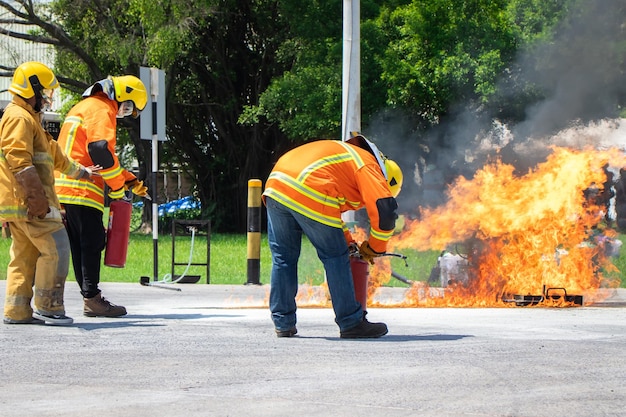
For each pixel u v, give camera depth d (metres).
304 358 7.21
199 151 45.41
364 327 8.48
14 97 9.12
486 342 8.19
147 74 15.35
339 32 36.84
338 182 8.45
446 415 5.29
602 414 5.36
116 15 39.41
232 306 12.38
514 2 32.69
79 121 10.29
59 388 6.03
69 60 42.72
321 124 35.00
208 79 44.81
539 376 6.46
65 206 10.35
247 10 43.28
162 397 5.75
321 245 8.45
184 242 30.33
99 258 10.47
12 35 39.94
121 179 10.33
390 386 6.09
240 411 5.36
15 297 9.38
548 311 11.68
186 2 38.16
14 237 9.34
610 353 7.53
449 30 32.56
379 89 34.09
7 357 7.26
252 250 16.33
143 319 10.21
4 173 9.09
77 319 10.20
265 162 44.75
